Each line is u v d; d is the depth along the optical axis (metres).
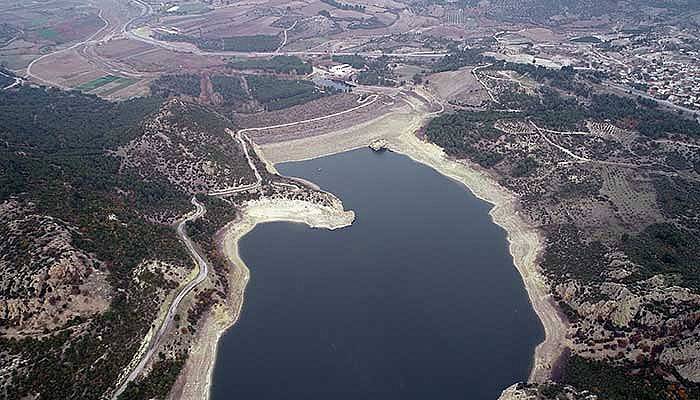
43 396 151.25
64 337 163.50
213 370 175.00
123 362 168.25
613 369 169.50
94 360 164.12
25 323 164.00
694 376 158.38
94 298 175.00
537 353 181.38
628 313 182.12
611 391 158.88
